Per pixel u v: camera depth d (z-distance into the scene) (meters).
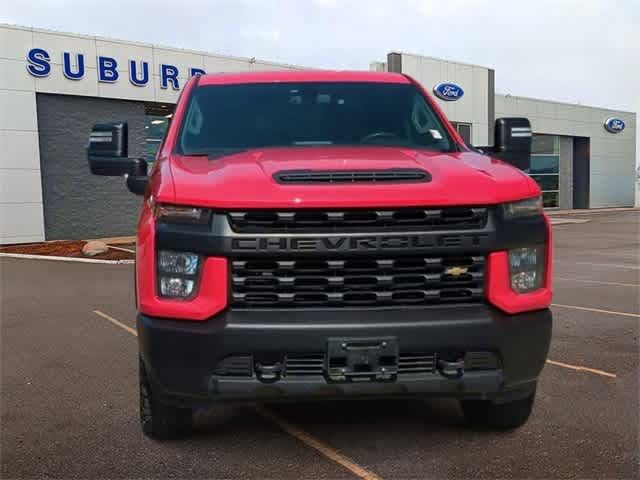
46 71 18.97
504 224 3.14
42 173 19.47
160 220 3.16
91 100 20.19
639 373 5.33
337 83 4.74
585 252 16.38
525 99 35.72
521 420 3.88
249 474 3.41
